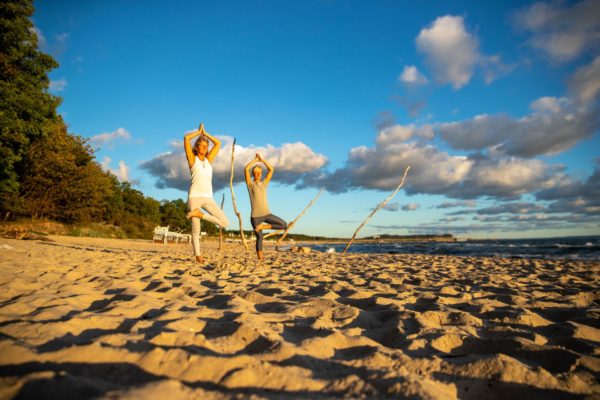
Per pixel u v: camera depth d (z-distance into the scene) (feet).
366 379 4.43
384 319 8.42
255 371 4.41
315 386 4.22
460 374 5.03
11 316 6.40
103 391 3.68
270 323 7.13
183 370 4.38
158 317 7.00
